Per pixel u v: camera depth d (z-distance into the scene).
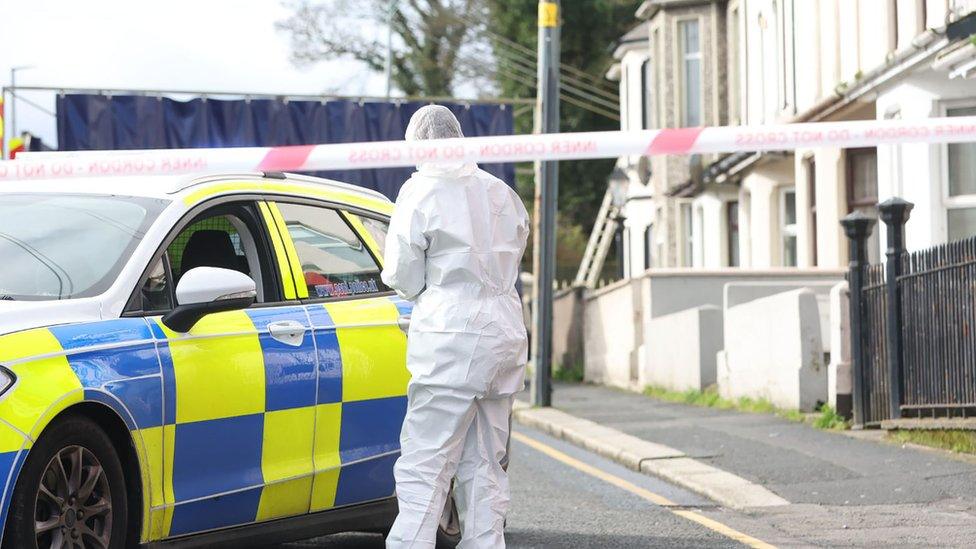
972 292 27.30
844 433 32.19
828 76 51.19
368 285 17.75
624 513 22.55
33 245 15.05
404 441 15.11
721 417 38.31
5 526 12.60
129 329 14.33
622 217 82.88
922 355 29.77
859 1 47.31
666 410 42.47
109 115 51.69
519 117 126.25
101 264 14.80
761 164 62.06
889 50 44.25
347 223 17.97
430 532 14.83
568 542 19.53
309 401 16.09
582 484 26.55
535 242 46.75
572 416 41.16
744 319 41.91
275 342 15.84
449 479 15.12
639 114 88.44
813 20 52.84
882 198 43.75
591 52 125.94
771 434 32.84
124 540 13.96
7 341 13.14
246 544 15.60
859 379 32.97
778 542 19.50
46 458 13.04
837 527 20.73
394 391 17.31
